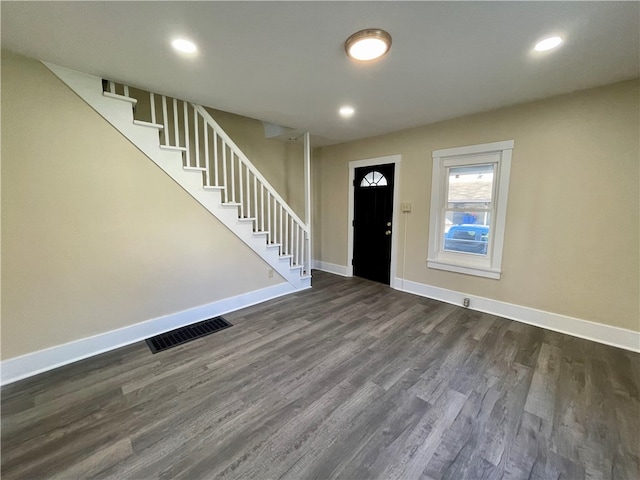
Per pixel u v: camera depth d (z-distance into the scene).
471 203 3.48
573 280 2.79
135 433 1.63
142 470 1.41
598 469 1.41
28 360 2.16
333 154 5.05
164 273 2.86
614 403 1.86
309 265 4.40
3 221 2.02
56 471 1.40
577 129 2.65
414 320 3.17
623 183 2.47
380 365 2.30
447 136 3.53
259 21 1.62
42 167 2.14
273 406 1.85
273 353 2.49
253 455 1.49
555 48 1.90
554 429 1.66
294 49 1.91
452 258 3.71
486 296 3.38
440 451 1.52
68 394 1.95
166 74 2.28
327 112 3.21
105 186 2.44
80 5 1.46
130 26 1.66
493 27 1.66
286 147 4.93
